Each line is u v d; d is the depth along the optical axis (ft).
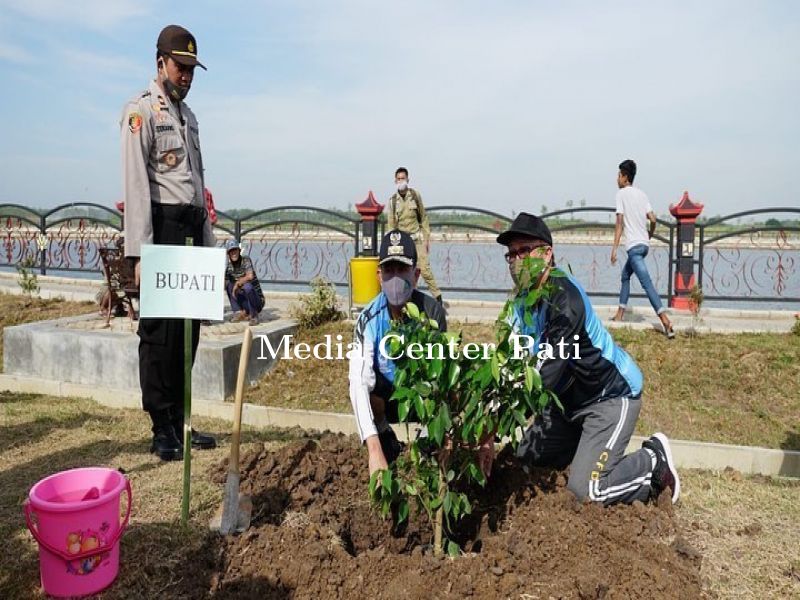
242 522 11.55
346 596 9.70
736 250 32.71
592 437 12.72
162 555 10.87
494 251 36.78
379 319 11.54
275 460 13.93
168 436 15.52
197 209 15.28
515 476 13.23
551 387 11.85
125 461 15.25
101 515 9.73
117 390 22.22
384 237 11.17
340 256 38.63
